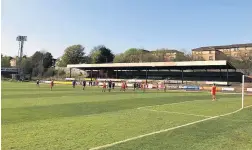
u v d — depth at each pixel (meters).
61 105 21.95
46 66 143.38
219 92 52.81
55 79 103.00
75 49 143.88
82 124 12.89
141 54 132.88
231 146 9.01
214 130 11.64
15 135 10.24
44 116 15.59
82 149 8.31
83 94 37.31
